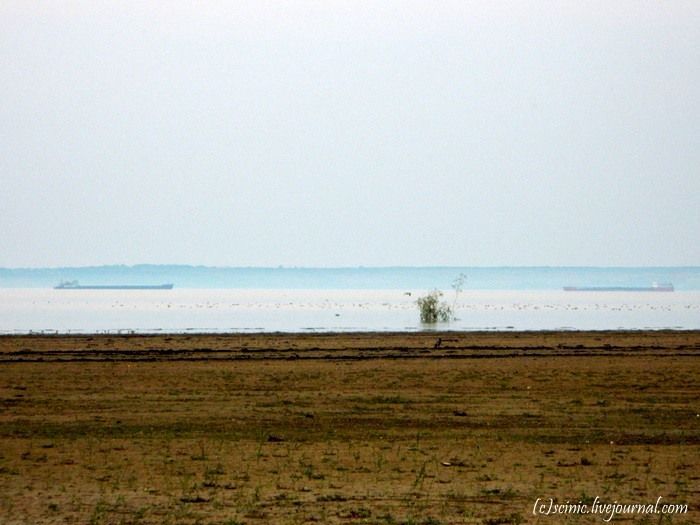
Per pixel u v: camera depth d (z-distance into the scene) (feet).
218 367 427.33
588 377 390.21
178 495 192.54
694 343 576.20
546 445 246.47
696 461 226.99
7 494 193.88
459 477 209.05
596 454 234.58
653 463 224.53
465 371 410.93
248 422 282.97
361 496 192.03
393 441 252.21
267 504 185.47
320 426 276.00
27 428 273.13
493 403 319.47
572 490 198.08
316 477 208.44
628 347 541.75
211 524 171.73
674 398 332.19
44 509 182.70
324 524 171.73
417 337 622.95
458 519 175.73
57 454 233.76
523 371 410.93
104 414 298.76
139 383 372.99
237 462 223.92
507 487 200.13
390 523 172.35
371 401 324.19
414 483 202.90
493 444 247.70
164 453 234.58
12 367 427.74
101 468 217.77
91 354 494.59
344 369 418.51
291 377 390.21
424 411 302.66
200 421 285.02
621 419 288.51
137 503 186.50
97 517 176.45
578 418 289.94
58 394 343.46
